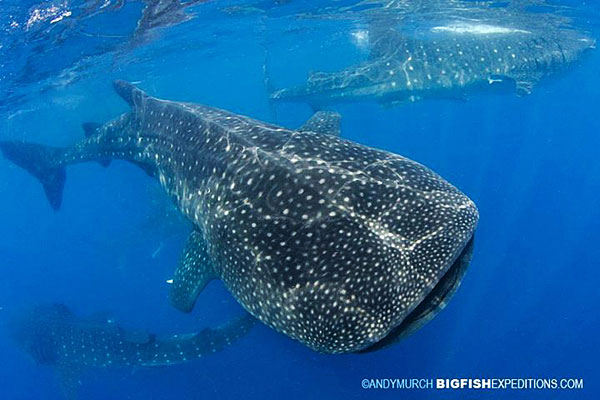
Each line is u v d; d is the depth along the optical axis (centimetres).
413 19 1476
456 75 1238
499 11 1345
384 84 1248
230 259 454
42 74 1536
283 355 1152
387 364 1095
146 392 1231
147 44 1566
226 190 483
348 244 377
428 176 425
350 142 472
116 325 966
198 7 1221
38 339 1027
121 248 1516
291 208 417
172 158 630
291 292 388
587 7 1310
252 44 2156
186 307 538
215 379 1174
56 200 1131
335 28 1797
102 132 875
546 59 1280
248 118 587
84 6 986
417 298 346
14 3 877
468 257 383
